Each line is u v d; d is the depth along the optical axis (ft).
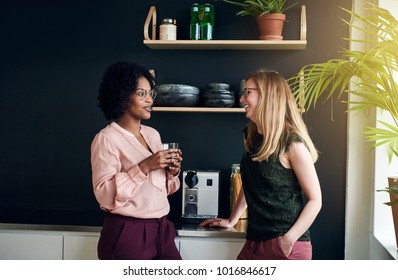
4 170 11.33
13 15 11.22
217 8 10.79
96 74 11.10
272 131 7.36
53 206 11.22
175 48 10.80
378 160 10.07
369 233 10.51
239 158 10.88
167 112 10.96
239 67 10.80
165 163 7.44
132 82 7.61
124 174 7.38
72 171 11.19
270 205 7.44
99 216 10.36
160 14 10.94
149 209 7.65
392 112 8.46
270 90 7.50
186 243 9.18
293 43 9.91
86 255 9.40
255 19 10.73
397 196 8.20
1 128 11.39
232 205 10.06
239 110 10.02
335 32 10.58
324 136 10.62
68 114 11.18
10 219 9.88
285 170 7.39
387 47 8.14
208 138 10.93
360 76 8.89
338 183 10.62
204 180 10.03
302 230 7.27
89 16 11.09
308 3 10.62
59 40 11.16
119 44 11.04
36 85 11.23
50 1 11.14
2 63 11.26
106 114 7.86
